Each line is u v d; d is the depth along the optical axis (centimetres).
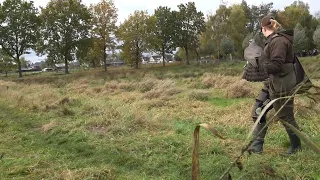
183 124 592
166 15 5838
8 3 4509
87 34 4956
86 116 711
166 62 7044
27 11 4619
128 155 424
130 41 5191
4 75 5350
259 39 419
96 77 2759
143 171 378
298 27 5053
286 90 361
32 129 631
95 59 6084
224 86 1210
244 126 539
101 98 1079
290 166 346
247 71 420
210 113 694
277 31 374
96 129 588
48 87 1825
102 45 4972
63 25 4722
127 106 786
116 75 2919
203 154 412
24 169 393
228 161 368
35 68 9400
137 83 1398
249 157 365
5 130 625
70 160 431
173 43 5775
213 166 360
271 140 451
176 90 1088
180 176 357
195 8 5884
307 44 4931
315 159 358
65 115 749
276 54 355
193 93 975
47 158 433
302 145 406
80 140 520
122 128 554
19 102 963
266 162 352
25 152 473
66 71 4831
